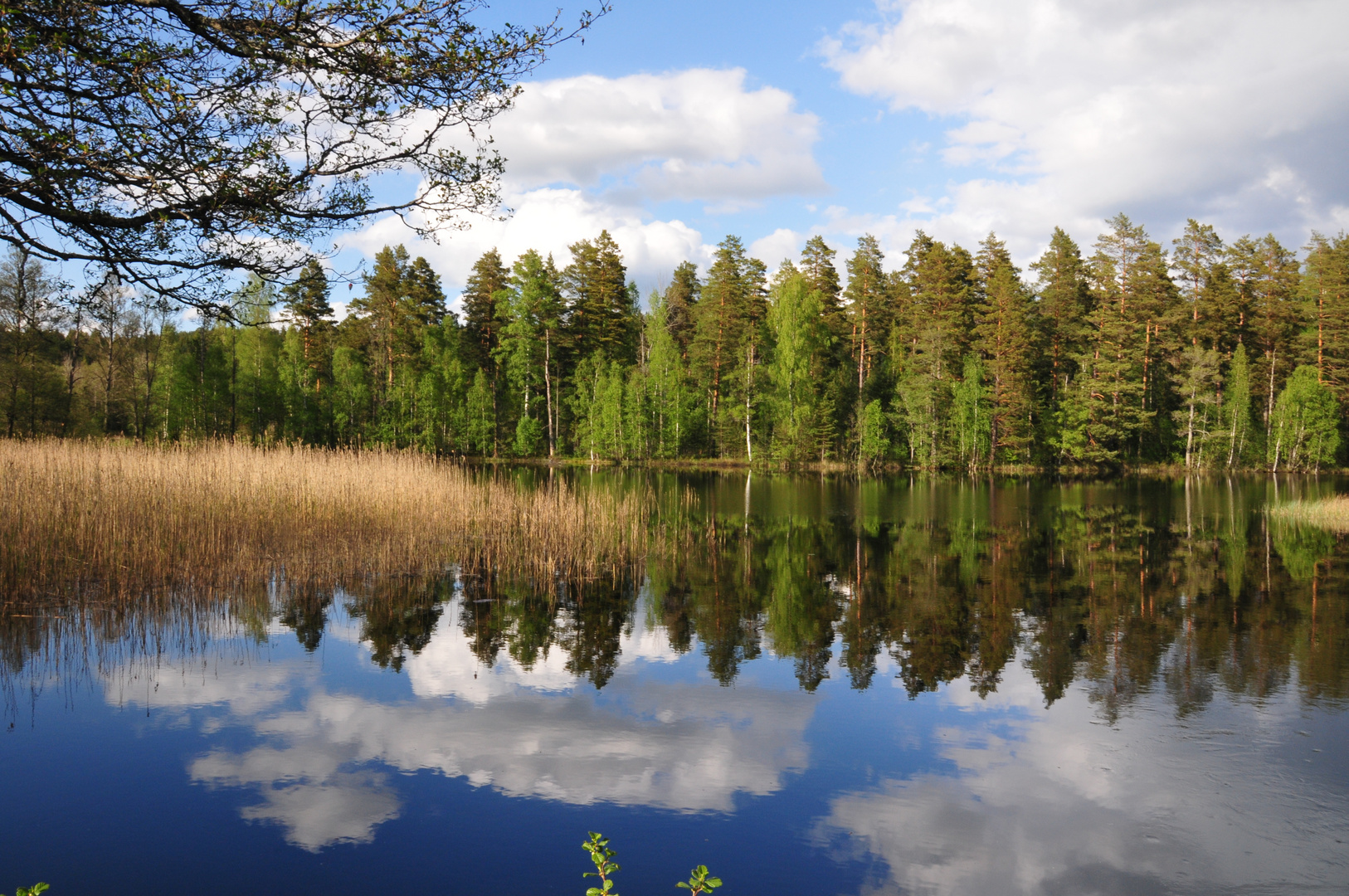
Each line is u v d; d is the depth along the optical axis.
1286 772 6.05
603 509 19.11
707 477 41.53
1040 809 5.49
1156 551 16.78
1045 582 13.24
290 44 4.48
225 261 4.93
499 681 7.97
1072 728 6.91
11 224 4.42
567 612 10.80
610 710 7.23
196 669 8.14
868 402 51.31
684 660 8.80
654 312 65.56
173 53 4.44
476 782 5.78
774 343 54.47
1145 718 7.12
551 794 5.62
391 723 6.86
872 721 7.05
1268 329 54.19
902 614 11.02
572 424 57.25
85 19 4.21
